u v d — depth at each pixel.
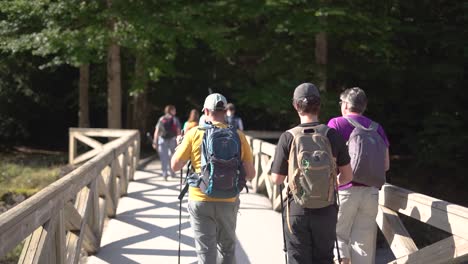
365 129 3.94
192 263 5.52
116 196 7.99
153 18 14.88
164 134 11.16
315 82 15.14
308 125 3.57
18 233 2.91
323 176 3.35
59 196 3.95
